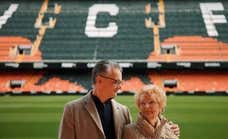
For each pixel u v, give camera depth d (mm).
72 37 31859
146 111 4168
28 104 21109
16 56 29562
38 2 35938
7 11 34656
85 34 32188
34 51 30219
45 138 13289
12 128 14922
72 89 26250
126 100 21922
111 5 35750
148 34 32156
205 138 13219
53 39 31672
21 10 34906
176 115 17516
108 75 3977
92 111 4129
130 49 30453
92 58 29469
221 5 35188
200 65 27406
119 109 4312
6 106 20391
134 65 27500
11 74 27828
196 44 30609
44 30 32688
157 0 35938
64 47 30734
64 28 32875
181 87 26344
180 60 28734
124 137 4234
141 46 30766
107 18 34062
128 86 26391
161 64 27531
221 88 26016
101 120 4172
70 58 29469
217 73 27672
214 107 19828
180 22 33375
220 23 32906
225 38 31125
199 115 17547
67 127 4191
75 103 4250
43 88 26406
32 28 32844
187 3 35750
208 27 32531
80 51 30297
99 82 4039
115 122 4207
